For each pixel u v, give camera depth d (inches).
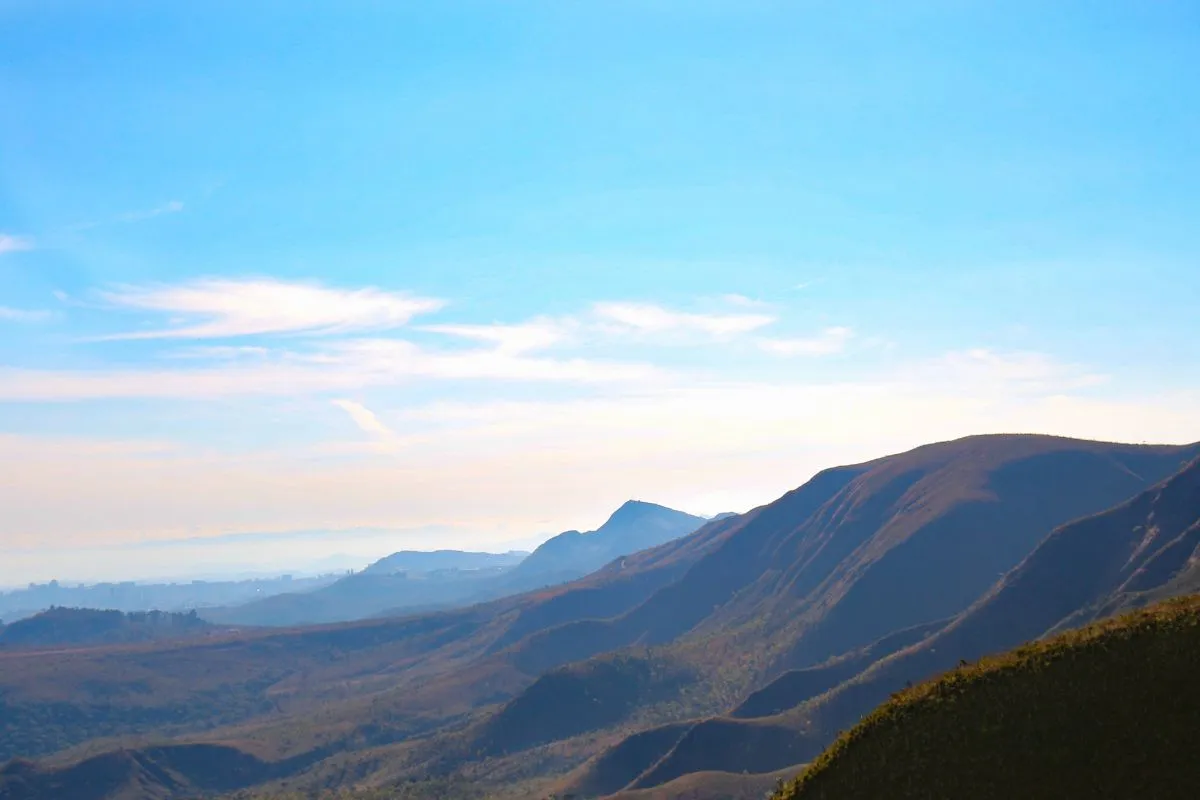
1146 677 2090.3
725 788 5565.9
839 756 2263.8
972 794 1996.8
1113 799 1882.4
